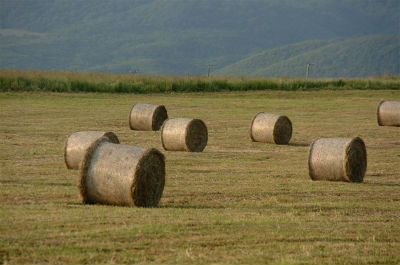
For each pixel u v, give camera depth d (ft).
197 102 411.75
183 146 208.13
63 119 298.56
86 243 85.05
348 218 110.01
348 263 82.38
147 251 82.99
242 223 100.89
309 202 124.98
